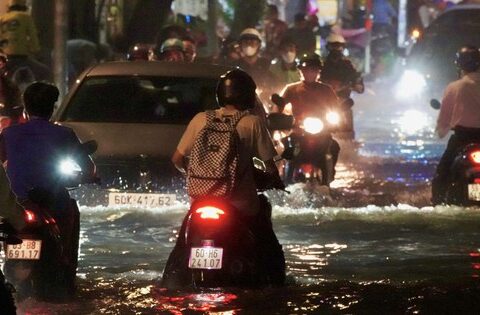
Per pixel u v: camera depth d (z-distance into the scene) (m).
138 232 31.17
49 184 22.92
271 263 23.69
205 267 22.70
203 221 22.69
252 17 87.38
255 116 23.19
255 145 22.98
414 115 81.00
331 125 38.09
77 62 63.41
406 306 23.17
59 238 22.23
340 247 29.84
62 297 23.17
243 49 51.22
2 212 18.31
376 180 45.72
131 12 75.06
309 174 36.62
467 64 35.22
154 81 35.59
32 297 22.97
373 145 60.38
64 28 51.09
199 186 22.66
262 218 23.53
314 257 28.52
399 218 34.12
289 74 56.00
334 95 38.81
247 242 22.97
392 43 122.19
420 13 128.62
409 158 54.19
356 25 126.12
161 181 32.41
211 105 35.09
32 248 21.56
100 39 77.50
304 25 75.12
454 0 127.25
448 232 31.95
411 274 26.38
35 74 58.47
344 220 33.88
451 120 35.22
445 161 35.91
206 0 84.88
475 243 30.36
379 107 88.75
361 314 22.48
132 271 26.44
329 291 24.36
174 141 33.00
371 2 133.75
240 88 23.27
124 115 34.72
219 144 22.72
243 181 22.86
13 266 21.64
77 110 34.94
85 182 23.39
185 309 22.47
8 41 58.06
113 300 23.33
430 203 38.03
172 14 80.62
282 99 35.91
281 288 24.03
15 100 38.28
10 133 23.17
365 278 25.88
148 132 33.44
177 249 23.47
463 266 27.30
